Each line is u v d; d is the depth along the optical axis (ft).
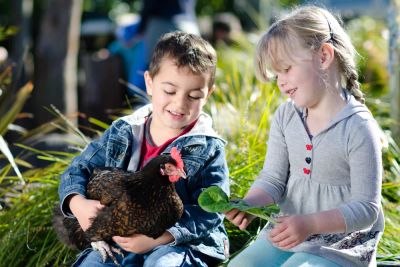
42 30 29.78
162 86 11.39
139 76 27.17
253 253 11.03
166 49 11.39
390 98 17.43
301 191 10.97
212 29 36.91
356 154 10.34
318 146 10.69
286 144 11.29
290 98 11.02
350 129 10.42
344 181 10.65
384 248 12.91
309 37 10.56
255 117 16.83
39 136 19.11
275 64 10.75
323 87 10.64
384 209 14.24
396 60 17.15
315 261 10.41
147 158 11.91
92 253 11.29
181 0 27.91
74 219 11.77
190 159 11.57
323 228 9.93
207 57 11.41
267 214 11.10
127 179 10.92
